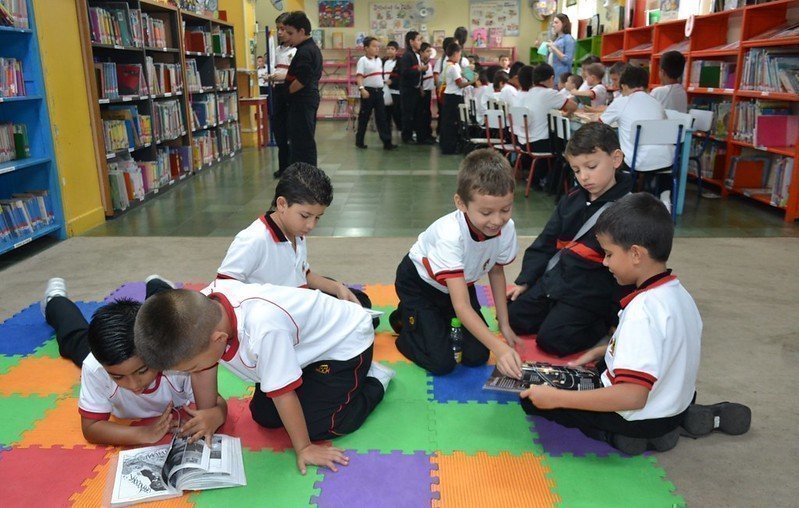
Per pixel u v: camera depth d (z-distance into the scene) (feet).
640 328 5.11
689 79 20.27
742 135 16.85
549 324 7.75
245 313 5.29
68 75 13.84
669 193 14.71
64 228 13.57
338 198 17.93
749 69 16.49
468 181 6.14
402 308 7.74
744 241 13.16
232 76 26.99
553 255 8.50
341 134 36.19
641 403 5.07
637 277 5.38
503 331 7.50
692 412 5.92
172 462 5.32
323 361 6.06
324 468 5.56
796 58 15.23
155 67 18.62
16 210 12.27
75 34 14.16
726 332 8.53
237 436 6.11
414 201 17.48
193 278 10.83
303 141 18.78
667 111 15.55
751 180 17.21
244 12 28.99
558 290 7.71
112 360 4.93
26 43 12.60
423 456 5.78
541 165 19.57
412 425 6.29
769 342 8.22
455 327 7.54
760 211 15.98
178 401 6.35
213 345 4.81
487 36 43.19
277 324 5.28
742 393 6.92
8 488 5.34
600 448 5.92
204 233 13.98
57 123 13.35
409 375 7.37
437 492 5.27
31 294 10.11
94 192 14.92
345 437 6.07
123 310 5.27
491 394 6.93
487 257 7.06
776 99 16.01
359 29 43.47
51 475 5.51
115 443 5.84
